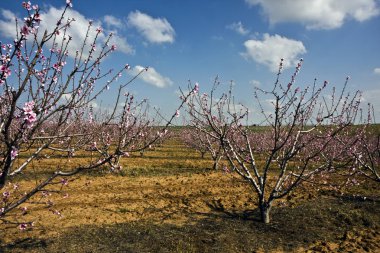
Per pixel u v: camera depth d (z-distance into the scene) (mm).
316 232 8453
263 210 9156
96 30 4594
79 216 9352
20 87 3742
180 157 24562
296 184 8930
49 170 15078
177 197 11914
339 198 11500
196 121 9953
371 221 9070
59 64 4352
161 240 7758
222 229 8562
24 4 3650
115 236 7945
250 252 7355
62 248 7223
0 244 7273
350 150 10805
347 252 7344
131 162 20219
